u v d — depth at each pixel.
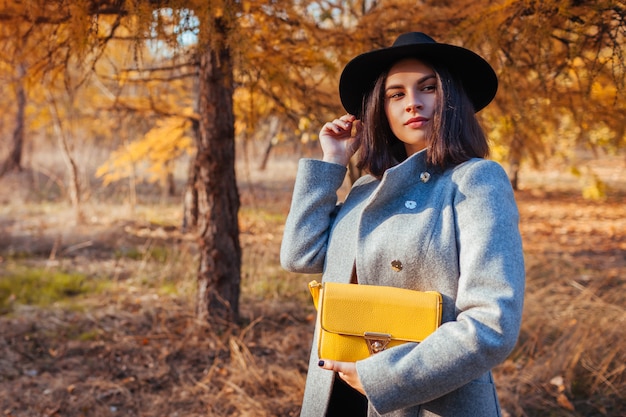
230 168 4.10
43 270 5.78
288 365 3.66
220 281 4.14
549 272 5.96
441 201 1.21
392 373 1.09
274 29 2.85
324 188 1.48
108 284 5.39
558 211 10.99
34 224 8.20
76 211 8.37
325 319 1.19
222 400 3.24
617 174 16.42
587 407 3.25
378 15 2.94
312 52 2.86
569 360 3.60
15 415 3.04
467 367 1.04
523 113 2.93
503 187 1.18
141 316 4.54
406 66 1.33
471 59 1.33
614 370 3.46
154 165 5.77
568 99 3.12
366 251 1.26
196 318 4.20
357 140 1.57
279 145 11.97
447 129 1.25
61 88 3.45
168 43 2.31
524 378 3.51
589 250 7.45
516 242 1.13
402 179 1.26
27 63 3.21
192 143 5.65
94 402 3.21
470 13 2.67
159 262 6.21
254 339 4.11
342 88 1.49
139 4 2.12
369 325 1.17
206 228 4.12
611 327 3.97
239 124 4.59
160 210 9.88
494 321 1.04
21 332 4.11
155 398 3.31
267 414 3.07
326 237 1.47
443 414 1.20
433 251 1.17
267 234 7.56
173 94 5.68
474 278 1.10
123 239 7.28
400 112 1.33
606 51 2.36
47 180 12.89
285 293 5.20
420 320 1.15
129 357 3.80
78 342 4.00
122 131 6.39
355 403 1.39
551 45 2.45
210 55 3.77
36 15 2.55
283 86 3.00
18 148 13.28
